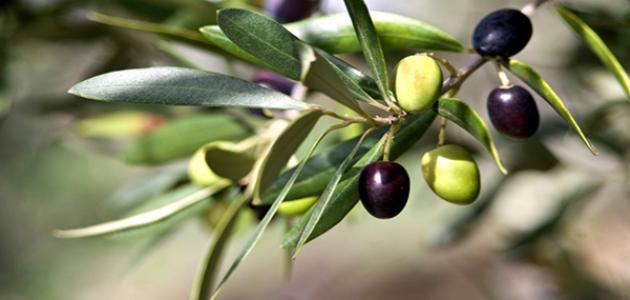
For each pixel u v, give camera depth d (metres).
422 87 0.36
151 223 0.42
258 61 0.39
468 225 0.64
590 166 0.63
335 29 0.41
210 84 0.36
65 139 0.58
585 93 0.65
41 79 0.74
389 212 0.36
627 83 0.39
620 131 0.64
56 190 1.55
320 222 0.37
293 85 0.45
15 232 1.74
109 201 0.51
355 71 0.38
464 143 0.60
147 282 2.17
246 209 0.48
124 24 0.44
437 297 1.39
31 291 1.83
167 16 0.54
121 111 0.55
